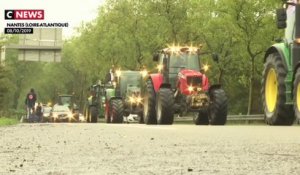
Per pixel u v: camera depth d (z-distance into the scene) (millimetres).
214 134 13570
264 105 22766
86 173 5734
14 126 23141
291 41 20812
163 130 16938
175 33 70250
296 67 19844
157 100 29984
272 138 11430
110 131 16500
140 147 9383
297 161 6652
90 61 94500
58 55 81750
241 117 46875
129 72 44156
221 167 6137
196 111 29312
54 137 13039
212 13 66312
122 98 42156
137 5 75688
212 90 28969
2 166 6473
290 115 21500
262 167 6070
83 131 16734
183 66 30969
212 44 66188
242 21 59969
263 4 58781
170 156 7621
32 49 81500
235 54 65625
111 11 77438
